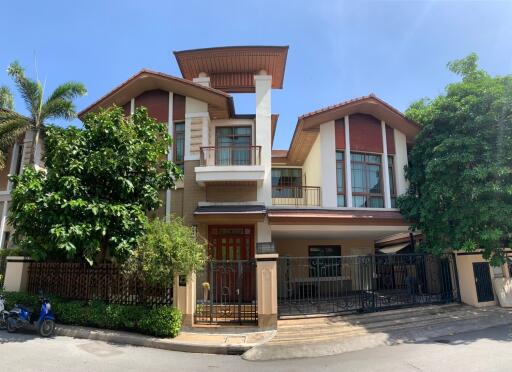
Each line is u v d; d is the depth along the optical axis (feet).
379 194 52.11
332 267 41.11
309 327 33.30
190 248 33.06
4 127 58.29
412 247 52.39
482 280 43.16
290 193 65.46
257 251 35.37
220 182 47.34
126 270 33.99
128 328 33.01
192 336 31.40
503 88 39.81
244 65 56.18
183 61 55.36
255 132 52.60
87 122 38.93
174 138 51.37
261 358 26.53
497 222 38.83
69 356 25.77
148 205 39.14
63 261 39.09
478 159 40.24
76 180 33.88
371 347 28.91
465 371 22.21
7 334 32.53
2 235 60.29
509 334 32.04
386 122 53.83
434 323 35.42
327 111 49.90
